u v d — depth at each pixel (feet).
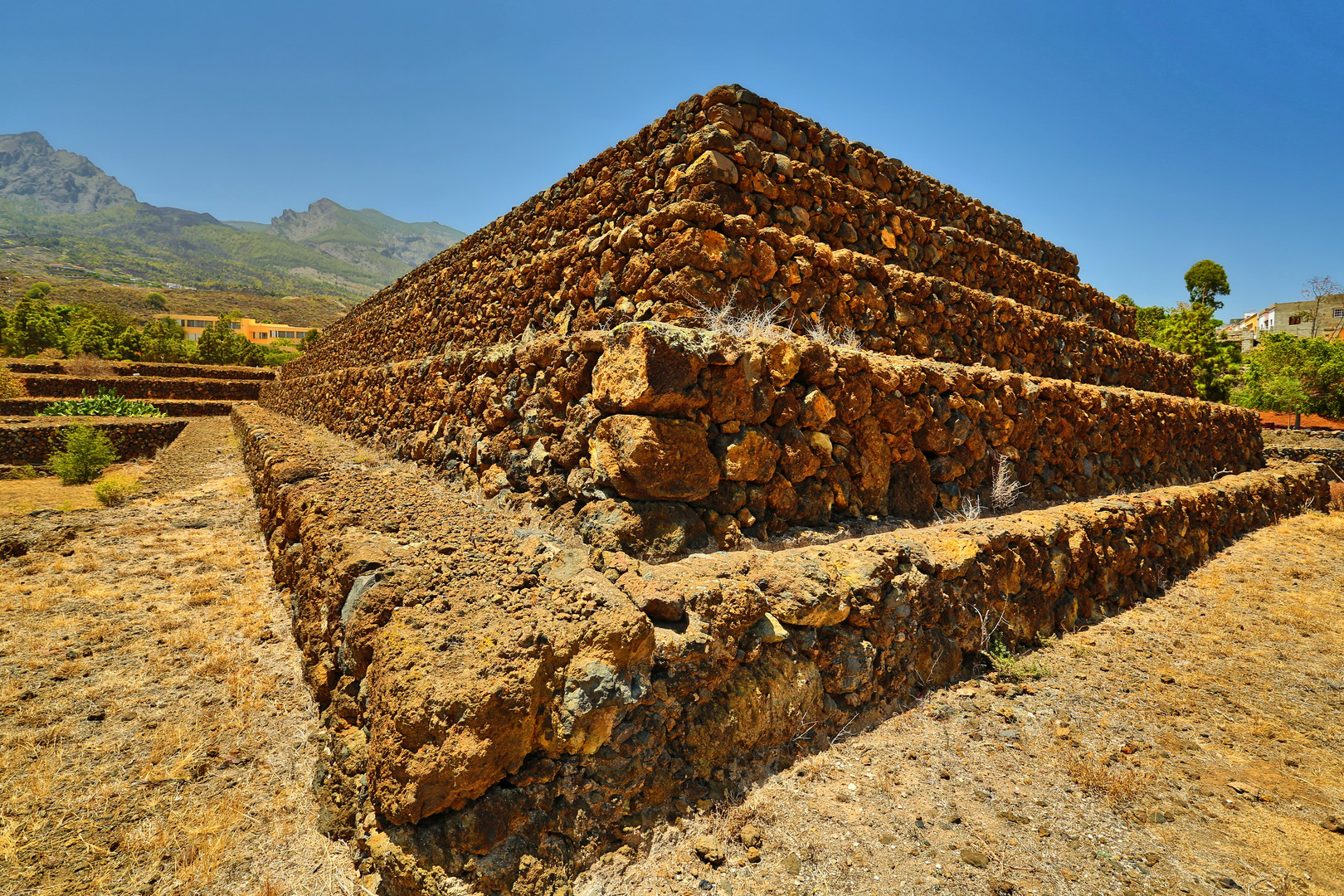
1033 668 14.92
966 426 19.47
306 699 13.64
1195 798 10.80
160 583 21.62
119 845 9.31
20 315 152.05
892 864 8.93
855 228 22.00
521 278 23.90
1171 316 114.21
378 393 33.06
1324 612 19.65
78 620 18.24
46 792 10.44
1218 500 27.12
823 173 20.94
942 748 11.84
